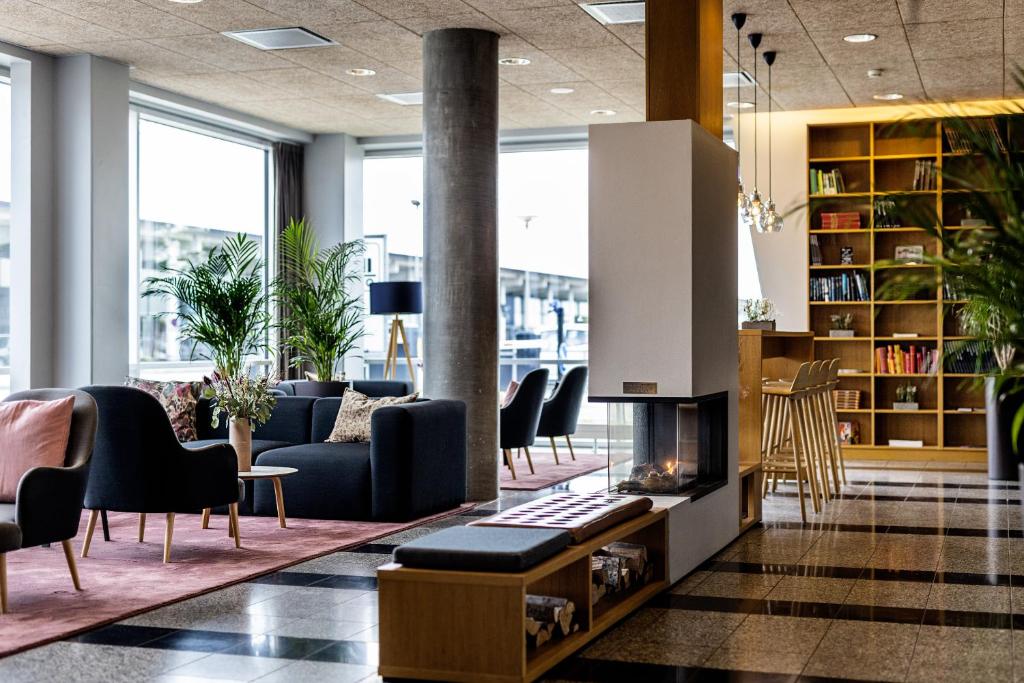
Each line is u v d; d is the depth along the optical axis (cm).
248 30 840
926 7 762
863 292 1118
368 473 748
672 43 598
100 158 919
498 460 857
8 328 915
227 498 634
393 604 388
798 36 839
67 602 504
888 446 1106
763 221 876
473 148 834
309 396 945
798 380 738
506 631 375
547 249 1284
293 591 531
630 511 489
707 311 584
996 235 196
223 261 1062
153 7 778
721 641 434
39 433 537
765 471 789
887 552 623
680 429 567
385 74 986
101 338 917
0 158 915
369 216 1323
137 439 603
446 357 834
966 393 1104
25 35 852
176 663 408
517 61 930
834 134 1144
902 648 423
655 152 556
